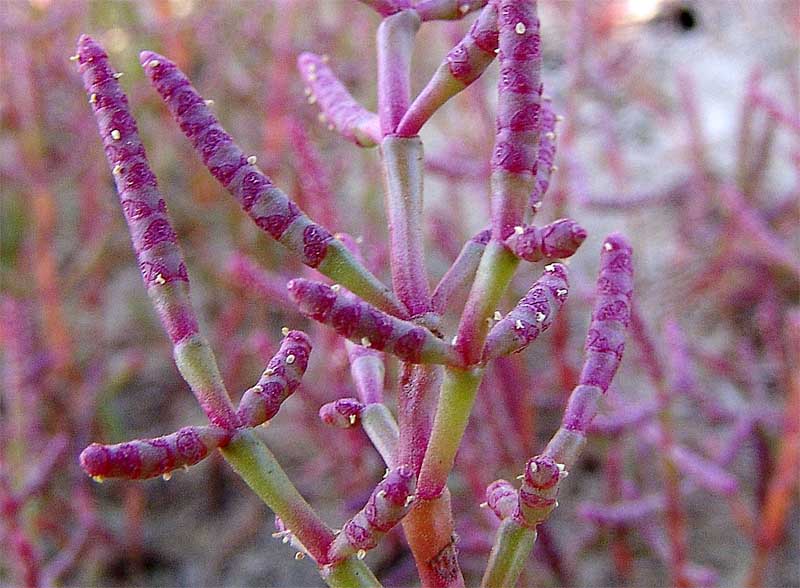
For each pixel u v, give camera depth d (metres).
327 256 0.08
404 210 0.09
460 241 0.29
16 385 0.21
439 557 0.09
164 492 0.29
